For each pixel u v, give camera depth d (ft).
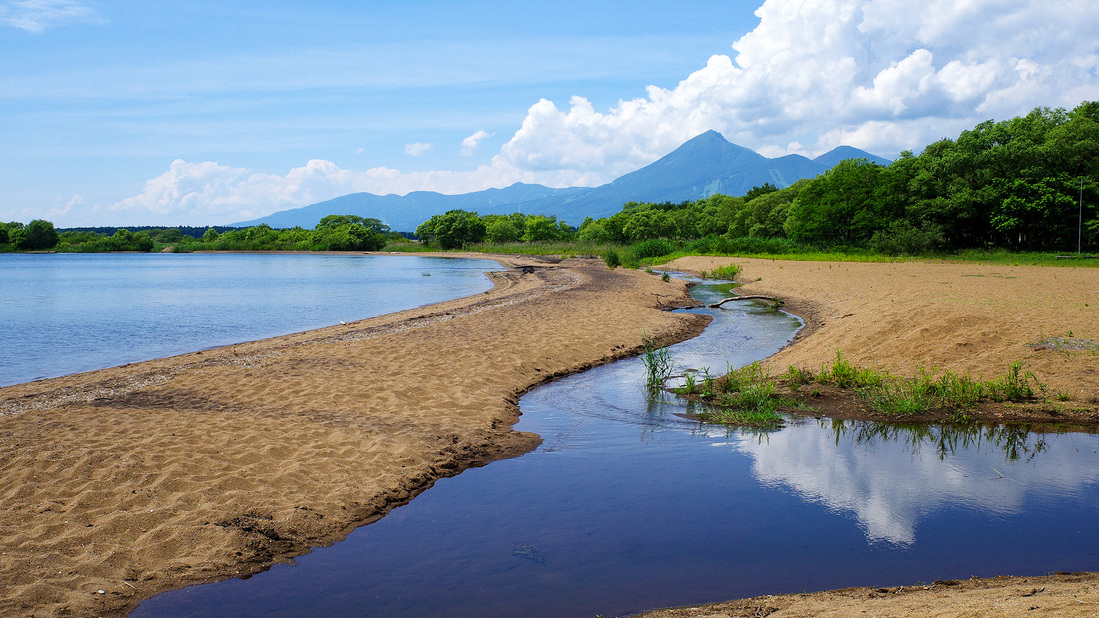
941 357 42.80
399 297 113.60
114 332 71.36
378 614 16.81
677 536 21.36
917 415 34.32
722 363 48.96
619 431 33.17
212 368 42.22
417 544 20.89
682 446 30.83
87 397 35.29
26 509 20.67
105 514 20.68
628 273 143.95
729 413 35.50
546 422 34.73
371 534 21.56
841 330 53.88
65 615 16.14
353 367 42.19
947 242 174.60
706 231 352.49
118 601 17.07
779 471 27.48
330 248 415.64
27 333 70.54
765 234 284.20
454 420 32.78
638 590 17.88
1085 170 171.53
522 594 17.78
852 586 17.80
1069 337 42.06
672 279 129.70
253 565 19.25
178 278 169.37
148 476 23.24
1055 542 20.53
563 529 21.99
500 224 396.78
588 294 91.15
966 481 26.13
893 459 28.86
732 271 129.80
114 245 407.03
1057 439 30.83
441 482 26.23
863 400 36.81
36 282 153.48
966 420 33.42
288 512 21.95
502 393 38.93
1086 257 145.18
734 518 22.76
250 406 33.37
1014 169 175.22
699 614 15.88
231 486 23.13
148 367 45.98
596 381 44.06
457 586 18.26
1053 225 166.30
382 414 32.60
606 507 23.81
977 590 16.42
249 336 68.44
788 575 18.58
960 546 20.34
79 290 129.59
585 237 361.71
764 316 75.00
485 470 27.63
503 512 23.40
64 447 26.09
